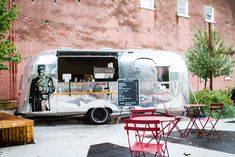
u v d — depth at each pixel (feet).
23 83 40.32
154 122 18.43
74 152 24.95
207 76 59.00
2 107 48.47
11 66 50.29
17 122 27.76
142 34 68.08
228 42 88.84
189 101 47.44
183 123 40.34
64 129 37.19
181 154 23.80
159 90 43.14
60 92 39.93
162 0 72.59
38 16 53.93
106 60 41.73
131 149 18.65
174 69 44.16
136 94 39.17
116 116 48.60
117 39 63.98
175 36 74.69
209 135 31.83
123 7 65.21
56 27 55.93
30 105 39.22
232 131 34.09
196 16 80.48
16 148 26.76
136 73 42.45
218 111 46.78
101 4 61.93
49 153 24.73
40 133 34.32
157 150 18.26
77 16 58.65
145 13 68.90
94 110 41.01
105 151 25.17
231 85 86.58
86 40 59.52
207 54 57.06
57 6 56.24
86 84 40.75
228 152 24.38
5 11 29.27
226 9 89.10
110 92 41.34
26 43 52.29
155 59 43.50
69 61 40.65
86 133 34.12
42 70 39.70
